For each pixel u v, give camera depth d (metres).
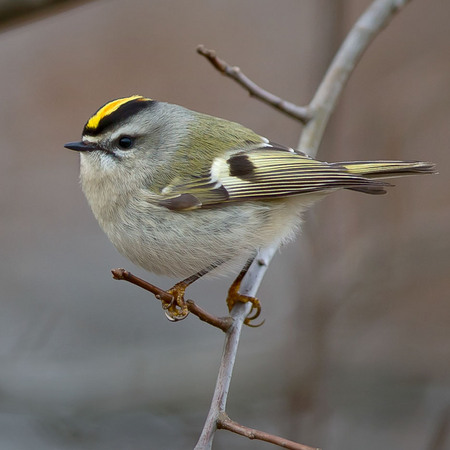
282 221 8.20
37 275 14.87
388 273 12.28
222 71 8.56
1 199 15.17
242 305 7.81
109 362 12.40
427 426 11.92
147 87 15.38
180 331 14.24
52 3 9.34
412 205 12.79
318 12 12.35
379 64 14.14
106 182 7.94
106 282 14.88
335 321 12.19
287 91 15.16
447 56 14.09
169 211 7.82
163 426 12.72
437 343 12.52
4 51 15.92
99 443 12.38
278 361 12.02
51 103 15.47
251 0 16.41
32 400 11.90
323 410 11.38
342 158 13.14
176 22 16.12
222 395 6.64
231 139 8.23
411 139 13.31
